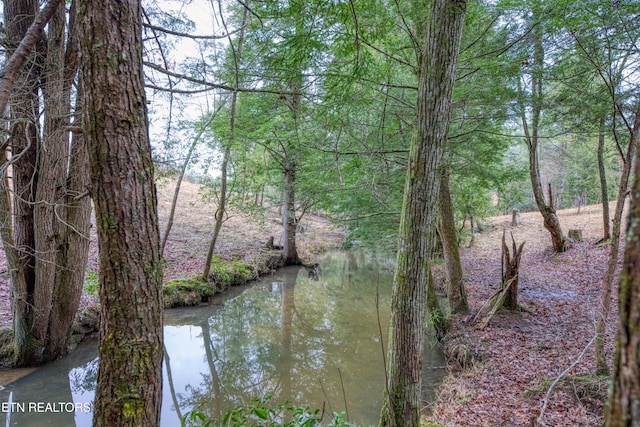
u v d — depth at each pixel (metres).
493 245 16.92
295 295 12.23
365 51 3.85
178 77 5.09
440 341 7.34
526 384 4.97
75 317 7.03
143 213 2.12
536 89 6.06
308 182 10.77
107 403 2.04
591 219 17.06
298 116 6.34
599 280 9.59
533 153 12.91
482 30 5.71
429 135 2.89
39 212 5.58
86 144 2.04
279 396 5.85
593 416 3.94
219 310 10.48
